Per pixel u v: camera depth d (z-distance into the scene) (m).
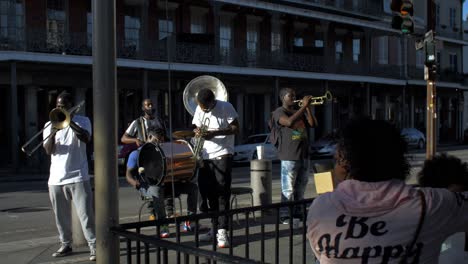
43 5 23.20
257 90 30.61
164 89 26.45
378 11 37.44
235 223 8.09
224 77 28.55
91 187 6.31
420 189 2.21
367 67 34.84
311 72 31.09
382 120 2.27
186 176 7.00
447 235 2.20
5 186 16.28
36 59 21.03
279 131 7.75
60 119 5.98
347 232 2.08
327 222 2.12
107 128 3.15
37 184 16.77
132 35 25.41
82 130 6.06
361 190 2.13
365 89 35.66
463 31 47.41
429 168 3.13
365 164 2.14
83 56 22.20
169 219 3.45
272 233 7.38
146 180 7.14
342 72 33.19
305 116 7.83
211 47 26.58
